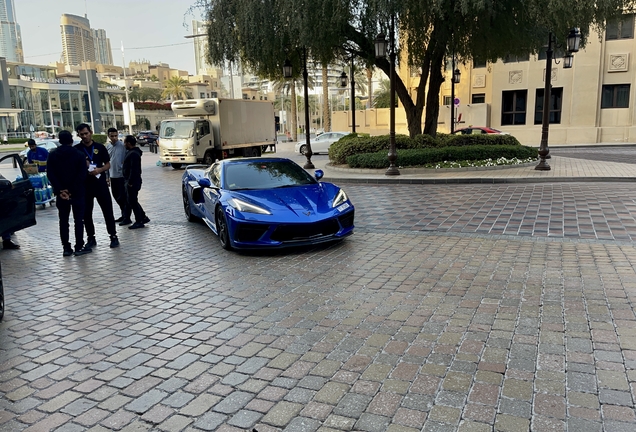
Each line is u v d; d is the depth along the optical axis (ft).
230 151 78.95
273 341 12.66
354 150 57.82
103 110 277.64
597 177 41.14
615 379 10.06
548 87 46.73
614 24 90.63
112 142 30.66
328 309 14.73
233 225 21.42
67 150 22.66
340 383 10.38
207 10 55.52
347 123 144.46
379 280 17.29
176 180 57.16
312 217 21.36
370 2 45.03
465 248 21.13
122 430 9.05
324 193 23.67
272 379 10.69
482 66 108.78
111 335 13.58
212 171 27.61
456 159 52.34
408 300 15.17
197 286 17.69
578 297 14.79
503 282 16.47
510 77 100.94
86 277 19.62
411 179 44.47
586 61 93.09
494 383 10.10
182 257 22.17
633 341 11.75
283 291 16.60
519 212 28.48
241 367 11.32
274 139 94.73
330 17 48.52
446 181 43.45
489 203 32.01
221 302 15.84
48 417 9.59
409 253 20.76
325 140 95.09
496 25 50.80
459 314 13.88
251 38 52.24
